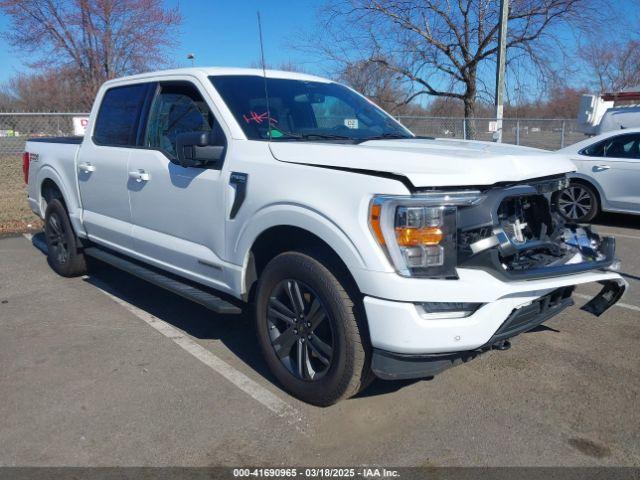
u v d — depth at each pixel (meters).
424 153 3.15
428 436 3.20
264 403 3.53
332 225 3.07
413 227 2.85
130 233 4.75
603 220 9.80
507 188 3.03
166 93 4.53
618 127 11.41
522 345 4.41
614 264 3.54
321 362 3.44
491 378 3.88
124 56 21.89
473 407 3.50
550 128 19.45
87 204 5.39
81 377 3.86
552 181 3.35
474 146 3.65
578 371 3.98
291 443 3.13
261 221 3.47
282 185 3.35
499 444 3.13
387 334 2.93
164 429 3.25
